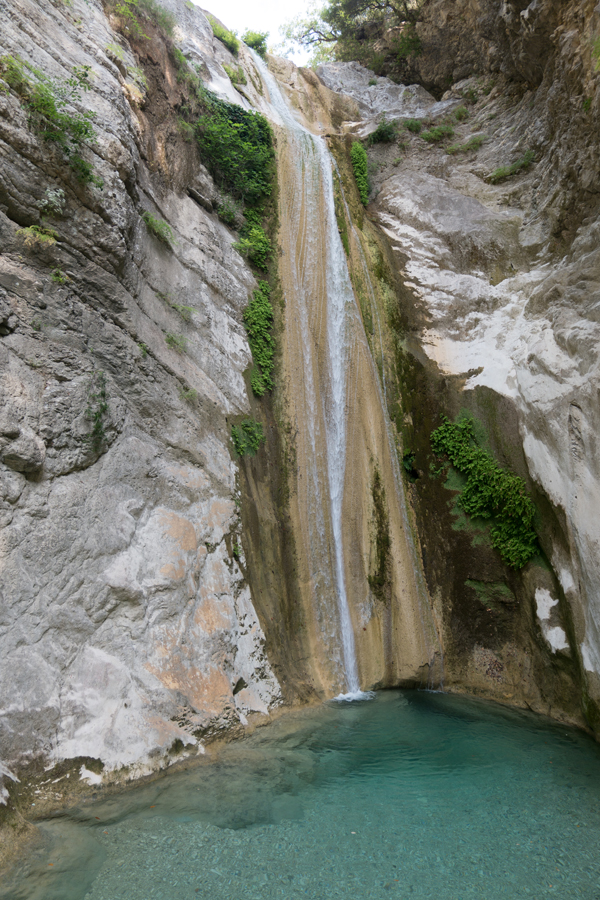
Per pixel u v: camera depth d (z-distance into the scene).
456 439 13.28
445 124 19.06
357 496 12.91
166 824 6.20
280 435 12.54
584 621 9.81
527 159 15.89
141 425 9.25
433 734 9.53
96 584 7.54
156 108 11.86
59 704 6.66
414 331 15.11
